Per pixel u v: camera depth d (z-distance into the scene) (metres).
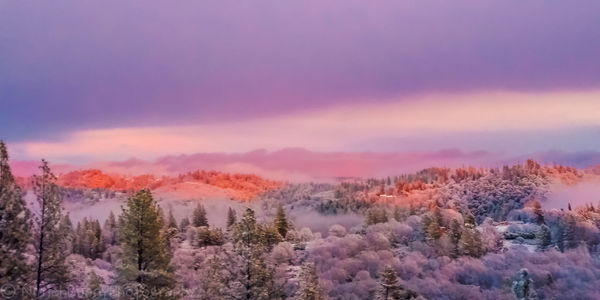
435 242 103.88
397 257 96.94
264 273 41.09
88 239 100.12
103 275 55.56
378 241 104.44
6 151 31.42
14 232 30.88
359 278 83.94
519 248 106.56
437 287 80.44
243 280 40.31
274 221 112.62
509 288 79.56
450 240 102.81
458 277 87.25
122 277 40.78
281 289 43.72
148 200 41.59
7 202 30.78
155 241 41.41
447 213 138.88
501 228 130.12
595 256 100.62
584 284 80.94
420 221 130.38
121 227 41.56
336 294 76.88
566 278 84.00
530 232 121.06
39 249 33.62
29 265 31.89
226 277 41.16
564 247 106.44
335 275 85.12
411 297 75.12
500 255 97.50
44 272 34.34
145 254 41.25
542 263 92.31
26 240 31.39
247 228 41.25
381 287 64.88
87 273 48.88
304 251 100.00
